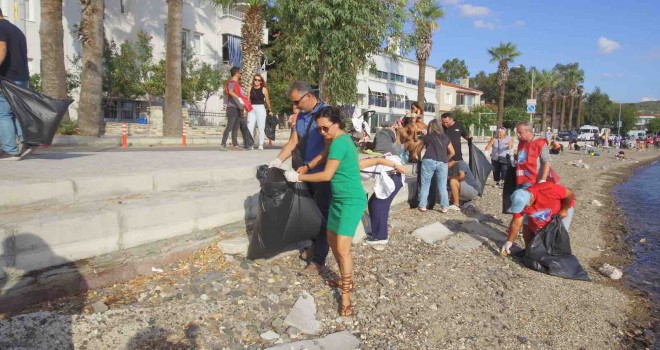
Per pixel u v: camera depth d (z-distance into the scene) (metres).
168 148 12.88
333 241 4.48
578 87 80.12
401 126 10.42
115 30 23.98
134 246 4.72
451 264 6.28
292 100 5.11
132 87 22.12
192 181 6.21
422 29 12.85
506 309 5.18
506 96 83.06
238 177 6.90
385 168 6.38
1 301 3.59
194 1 27.61
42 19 14.58
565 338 4.78
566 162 27.95
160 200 5.25
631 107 99.69
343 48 11.04
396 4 11.36
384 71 47.84
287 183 4.82
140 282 4.38
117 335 3.54
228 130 10.65
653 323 5.40
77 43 22.45
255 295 4.52
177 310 3.99
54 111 6.13
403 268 5.88
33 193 4.59
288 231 4.87
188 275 4.65
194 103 25.19
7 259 3.72
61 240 4.09
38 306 3.76
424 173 8.62
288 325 4.14
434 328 4.55
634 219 11.84
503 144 13.02
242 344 3.77
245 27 21.20
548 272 6.38
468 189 9.54
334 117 4.27
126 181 5.40
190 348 3.59
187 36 27.38
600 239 9.20
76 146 13.06
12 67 6.05
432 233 7.37
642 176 24.47
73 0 22.11
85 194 5.00
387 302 4.86
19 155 6.58
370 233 6.90
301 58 11.74
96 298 4.01
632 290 6.42
